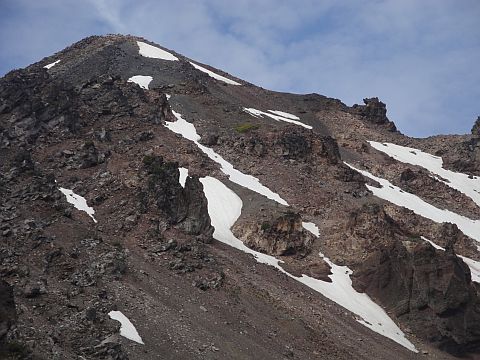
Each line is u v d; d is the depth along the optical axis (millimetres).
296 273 89000
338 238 99250
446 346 85812
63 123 103875
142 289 64562
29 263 61375
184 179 102250
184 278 71375
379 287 90438
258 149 122188
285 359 62125
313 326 73312
